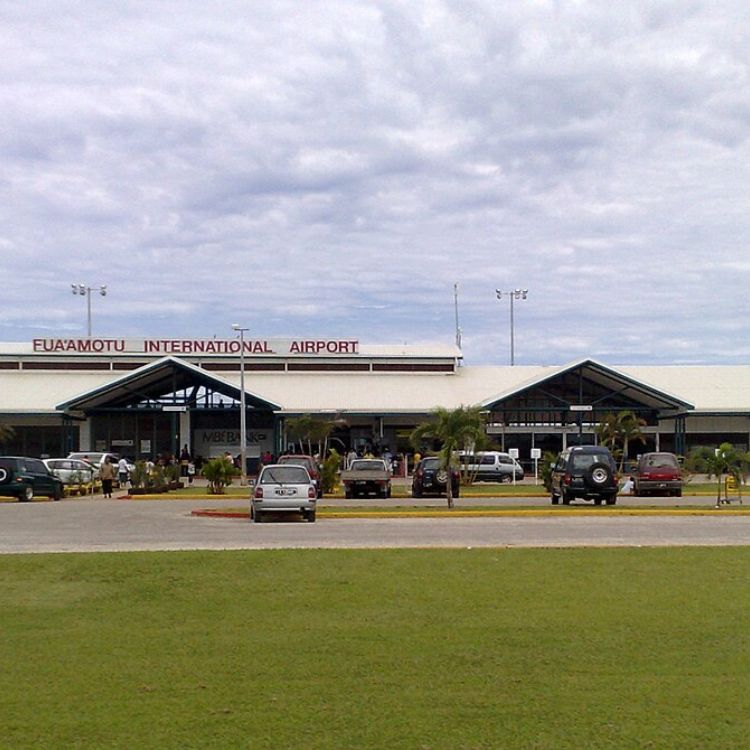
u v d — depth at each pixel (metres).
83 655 9.34
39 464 38.22
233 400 61.88
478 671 8.66
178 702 7.77
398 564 14.61
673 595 12.17
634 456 65.94
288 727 7.15
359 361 69.88
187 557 15.28
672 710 7.50
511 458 51.84
